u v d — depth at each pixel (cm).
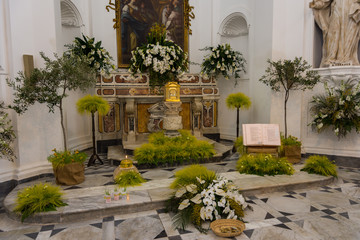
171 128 551
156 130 619
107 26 669
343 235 275
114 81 598
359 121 496
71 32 629
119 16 674
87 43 579
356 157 529
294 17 562
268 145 481
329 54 545
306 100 573
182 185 339
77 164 399
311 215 320
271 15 584
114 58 681
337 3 526
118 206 323
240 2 687
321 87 554
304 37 562
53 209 310
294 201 362
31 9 411
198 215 294
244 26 711
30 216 305
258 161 452
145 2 698
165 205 340
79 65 398
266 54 609
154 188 380
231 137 739
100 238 272
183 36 740
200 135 661
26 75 395
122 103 605
